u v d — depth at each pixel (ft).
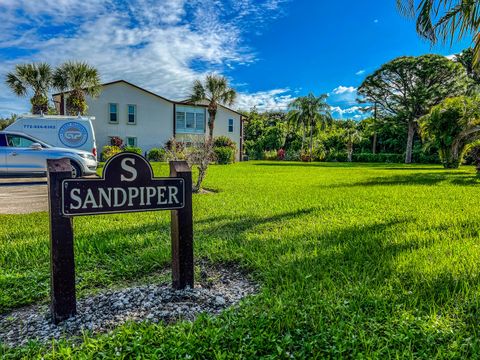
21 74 67.87
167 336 6.86
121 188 8.13
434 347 6.45
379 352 6.23
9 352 6.61
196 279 10.55
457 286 9.02
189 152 30.60
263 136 153.69
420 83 114.62
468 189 31.42
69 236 7.70
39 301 9.25
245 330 7.04
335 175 51.24
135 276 10.95
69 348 6.48
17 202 25.14
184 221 9.19
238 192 30.35
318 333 6.91
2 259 12.00
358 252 12.05
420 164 103.55
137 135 87.35
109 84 83.10
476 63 23.07
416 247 12.73
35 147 33.30
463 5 20.48
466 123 59.41
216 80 88.33
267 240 14.07
